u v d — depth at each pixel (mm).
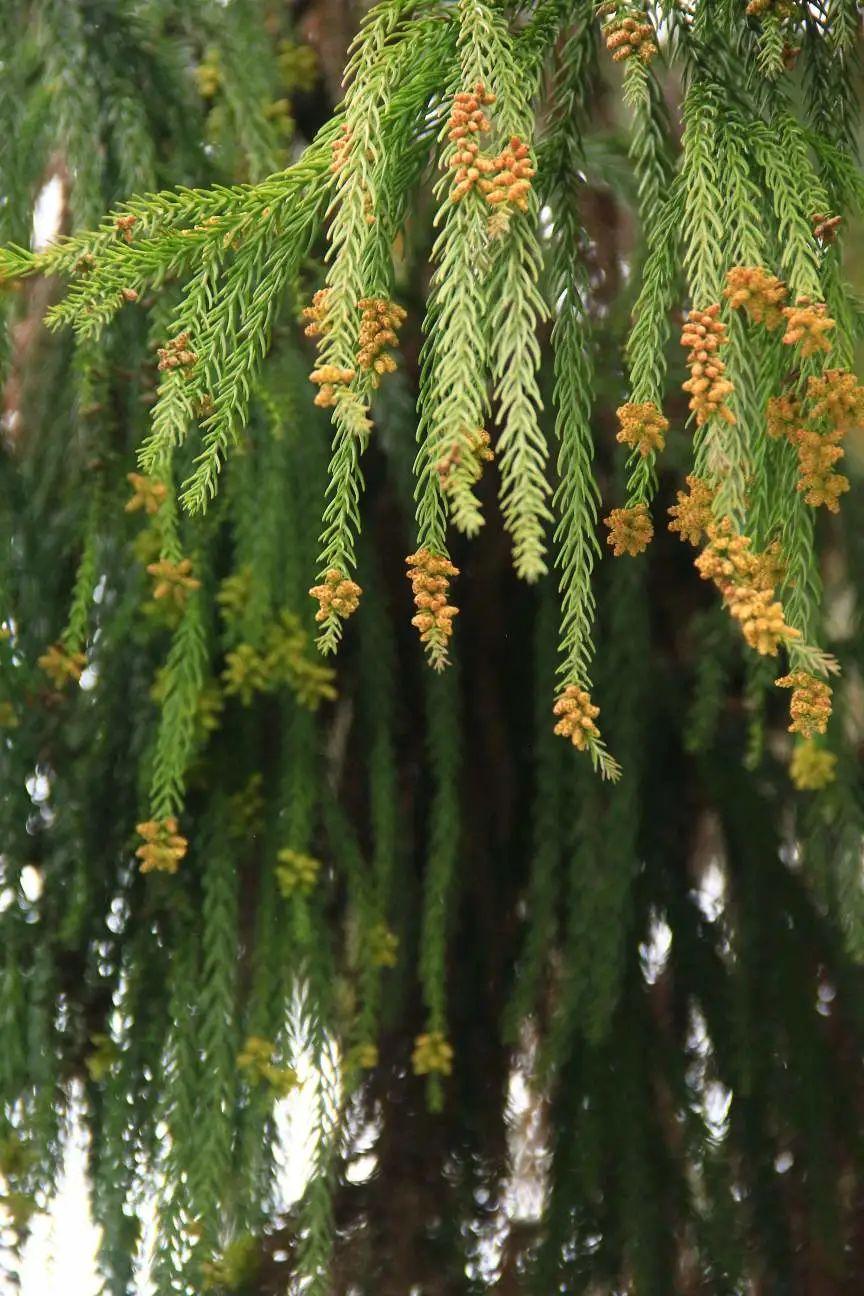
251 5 1558
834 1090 1561
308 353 1537
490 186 1121
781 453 1188
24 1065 1467
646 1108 1551
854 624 1560
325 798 1527
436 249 1138
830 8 1262
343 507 1177
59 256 1191
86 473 1503
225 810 1507
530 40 1218
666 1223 1527
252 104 1522
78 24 1499
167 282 1459
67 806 1500
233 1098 1465
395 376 1562
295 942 1499
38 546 1513
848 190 1214
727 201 1182
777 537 1183
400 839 1575
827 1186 1541
